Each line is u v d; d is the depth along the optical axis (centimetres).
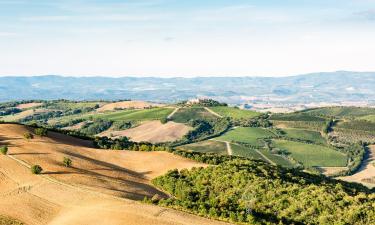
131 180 10156
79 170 9669
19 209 6969
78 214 6869
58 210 7094
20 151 10169
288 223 7800
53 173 8981
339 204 8569
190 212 7206
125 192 8506
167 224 6500
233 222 6938
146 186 9875
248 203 8669
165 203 7506
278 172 11219
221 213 7175
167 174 10619
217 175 10275
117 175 10219
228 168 10712
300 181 10338
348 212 8175
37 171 8775
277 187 9494
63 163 9812
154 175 11019
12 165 9112
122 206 7212
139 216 6744
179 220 6719
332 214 8231
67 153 11038
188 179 10381
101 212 6906
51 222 6625
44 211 7000
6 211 6850
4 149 9744
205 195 9406
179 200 7600
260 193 9225
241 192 9425
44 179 8512
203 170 10681
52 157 10156
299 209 8475
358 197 9031
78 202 7425
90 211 6975
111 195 7906
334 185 11131
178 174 10725
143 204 7425
